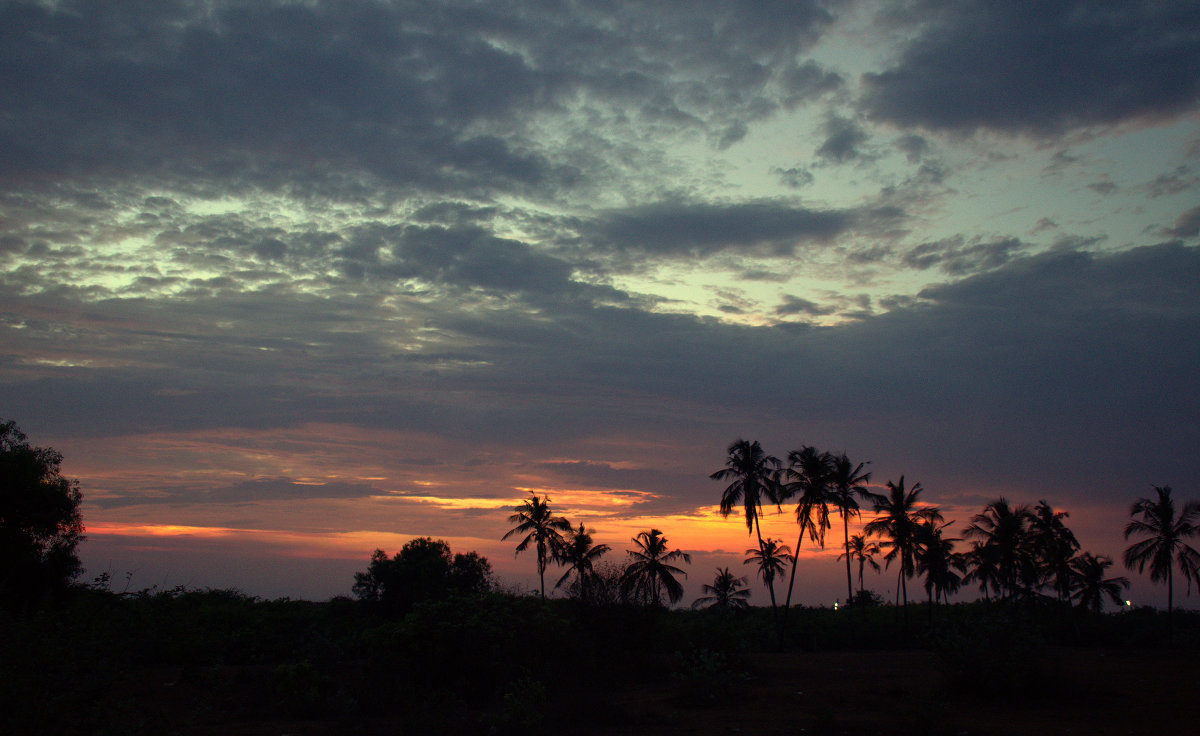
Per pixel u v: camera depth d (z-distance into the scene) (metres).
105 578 16.42
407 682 16.12
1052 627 49.03
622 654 20.08
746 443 45.34
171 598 20.98
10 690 8.98
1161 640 43.06
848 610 54.50
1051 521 52.19
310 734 12.61
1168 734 11.73
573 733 12.41
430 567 39.34
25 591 25.81
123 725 9.59
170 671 18.78
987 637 15.98
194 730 13.01
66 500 27.88
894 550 50.44
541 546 50.59
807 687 18.22
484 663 16.67
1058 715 13.49
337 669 20.30
